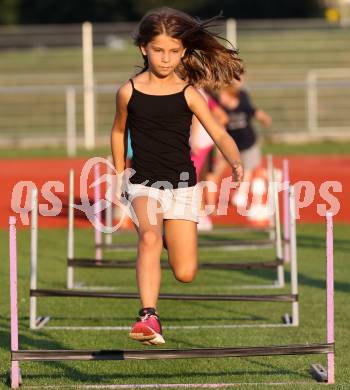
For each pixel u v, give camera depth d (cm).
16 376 1698
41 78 8912
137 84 1688
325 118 8056
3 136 7925
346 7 13412
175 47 1638
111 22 13275
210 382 1758
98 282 2858
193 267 1723
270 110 8262
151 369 1869
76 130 8056
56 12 13162
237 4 13500
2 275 2967
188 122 1695
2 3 13062
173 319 2362
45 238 3741
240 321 2334
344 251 3369
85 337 2159
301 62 9000
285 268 3050
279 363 1914
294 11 13550
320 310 2431
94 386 1705
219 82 1775
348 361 1917
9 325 2289
